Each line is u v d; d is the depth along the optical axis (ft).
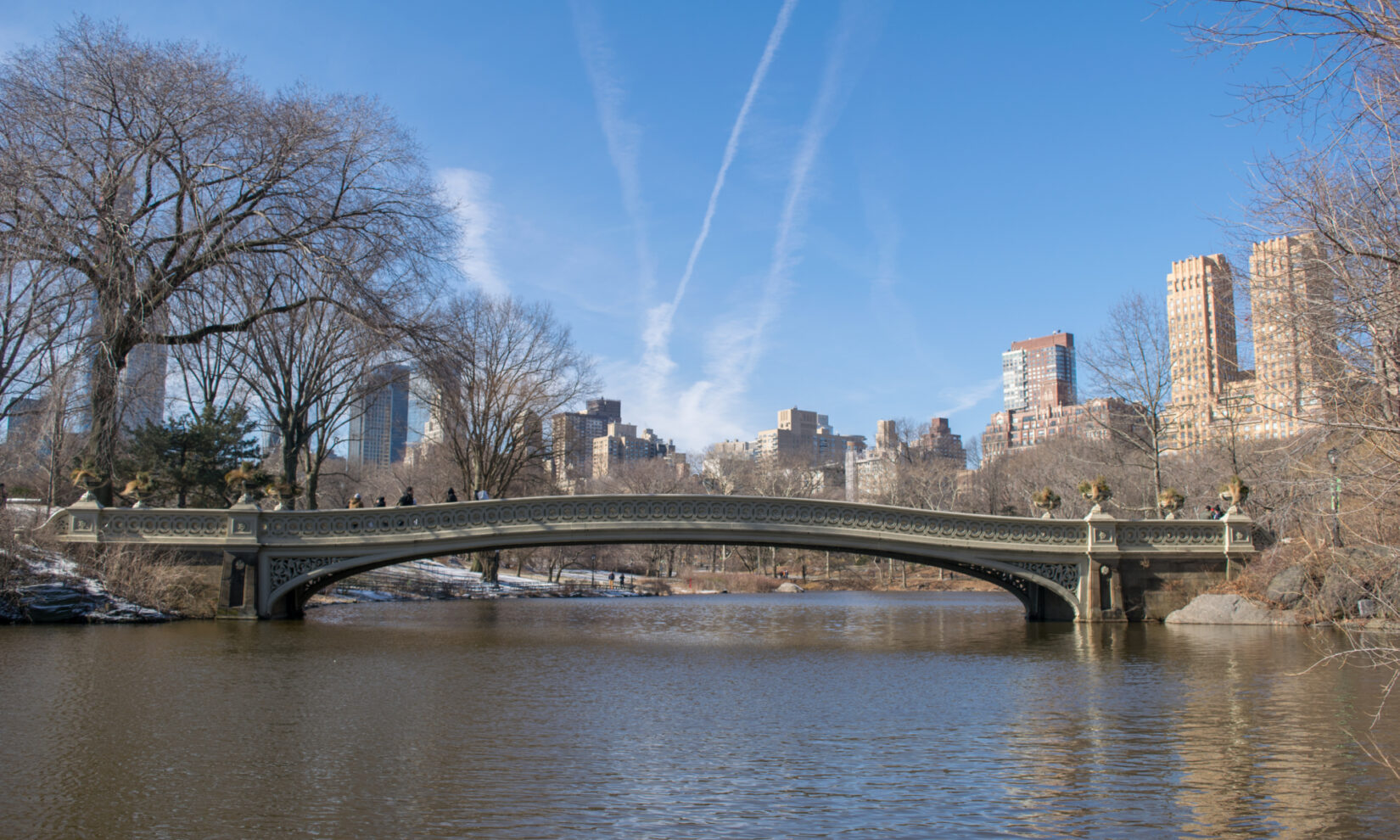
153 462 127.44
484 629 97.45
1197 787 33.91
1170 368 137.08
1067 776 35.19
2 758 36.73
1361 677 60.08
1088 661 70.18
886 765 36.94
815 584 290.97
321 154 100.48
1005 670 65.26
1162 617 99.91
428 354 112.37
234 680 55.77
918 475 284.00
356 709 47.88
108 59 88.63
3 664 60.39
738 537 95.30
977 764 37.17
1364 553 63.46
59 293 84.53
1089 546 99.30
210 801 31.12
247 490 94.43
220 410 137.80
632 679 60.64
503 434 176.55
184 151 94.63
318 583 102.73
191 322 95.81
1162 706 50.52
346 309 102.42
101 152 89.04
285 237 98.84
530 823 29.07
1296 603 93.66
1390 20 26.81
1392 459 34.06
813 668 67.15
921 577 302.66
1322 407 35.58
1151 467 162.50
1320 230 32.01
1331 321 33.24
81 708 46.52
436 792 32.42
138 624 84.48
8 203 81.15
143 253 91.15
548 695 53.47
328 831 28.17
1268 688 56.24
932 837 28.09
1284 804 31.71
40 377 85.35
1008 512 255.29
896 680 61.00
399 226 107.34
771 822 29.40
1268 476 54.39
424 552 95.61
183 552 92.17
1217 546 101.19
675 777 34.83
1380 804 31.65
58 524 89.71
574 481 298.76
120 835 27.66
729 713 48.24
